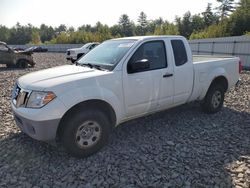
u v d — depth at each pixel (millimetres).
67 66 4684
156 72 4602
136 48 4422
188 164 3773
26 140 4508
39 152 4086
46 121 3535
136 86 4348
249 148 4309
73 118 3730
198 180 3393
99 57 4676
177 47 5066
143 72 4430
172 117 5766
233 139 4660
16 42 100875
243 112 6246
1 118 5652
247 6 34844
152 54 4641
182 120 5594
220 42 20703
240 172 3582
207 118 5754
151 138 4652
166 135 4793
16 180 3383
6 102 7027
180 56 5086
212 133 4922
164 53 4820
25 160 3855
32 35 91938
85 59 4902
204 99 5879
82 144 3861
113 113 4180
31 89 3709
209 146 4363
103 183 3326
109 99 4016
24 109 3697
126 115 4395
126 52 4340
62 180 3387
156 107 4797
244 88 9117
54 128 3609
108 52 4668
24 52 17484
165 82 4766
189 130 5047
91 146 3951
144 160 3869
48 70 4422
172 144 4406
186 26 66875
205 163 3807
